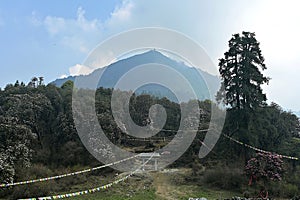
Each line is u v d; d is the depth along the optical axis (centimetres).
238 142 2017
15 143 1928
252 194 1697
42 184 1777
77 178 1972
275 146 2139
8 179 1636
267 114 2075
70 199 1652
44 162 2214
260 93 2022
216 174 1920
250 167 1769
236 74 2033
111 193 1748
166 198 1667
